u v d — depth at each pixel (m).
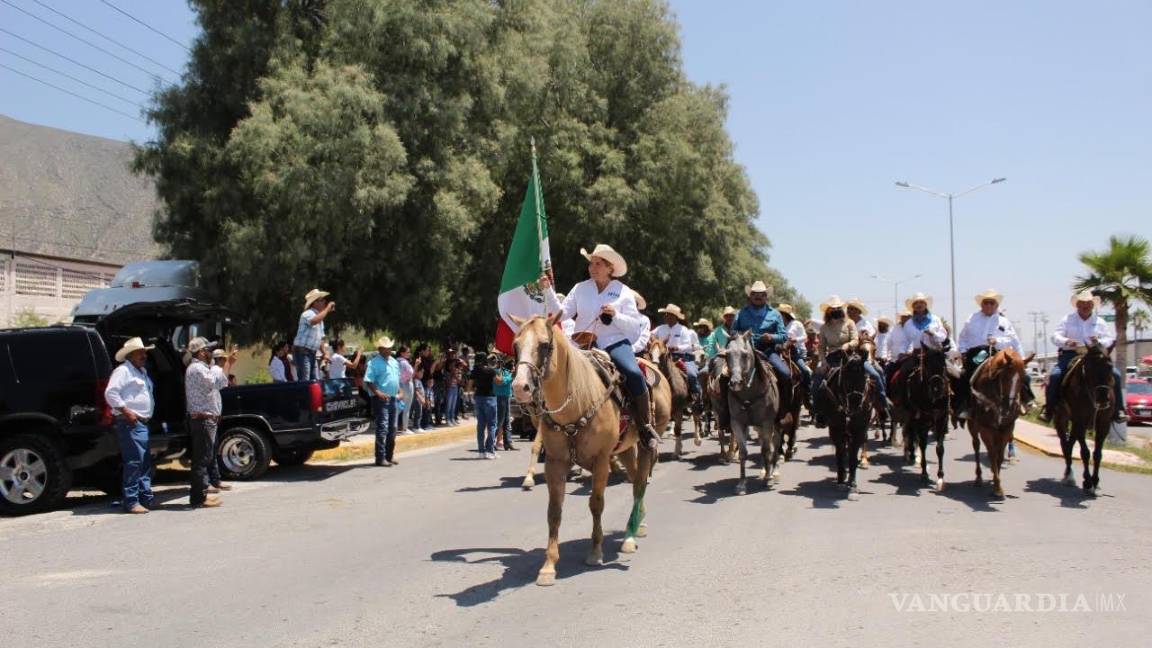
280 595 6.76
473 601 6.56
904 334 13.62
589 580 7.16
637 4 33.69
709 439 19.28
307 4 23.56
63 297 32.38
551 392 6.90
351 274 22.64
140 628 5.98
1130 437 24.25
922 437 12.47
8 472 10.82
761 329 12.48
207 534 9.19
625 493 11.77
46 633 5.88
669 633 5.77
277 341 23.14
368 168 20.28
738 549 8.23
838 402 11.27
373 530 9.30
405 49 21.94
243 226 20.72
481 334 32.22
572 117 31.05
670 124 32.97
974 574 7.26
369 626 5.98
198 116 22.25
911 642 5.58
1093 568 7.46
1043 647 5.50
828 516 9.95
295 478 13.54
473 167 22.83
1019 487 12.16
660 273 34.59
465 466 14.77
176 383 13.16
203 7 22.72
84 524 9.95
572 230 31.20
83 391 11.31
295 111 20.00
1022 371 10.94
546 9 29.00
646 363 9.27
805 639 5.64
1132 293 25.36
